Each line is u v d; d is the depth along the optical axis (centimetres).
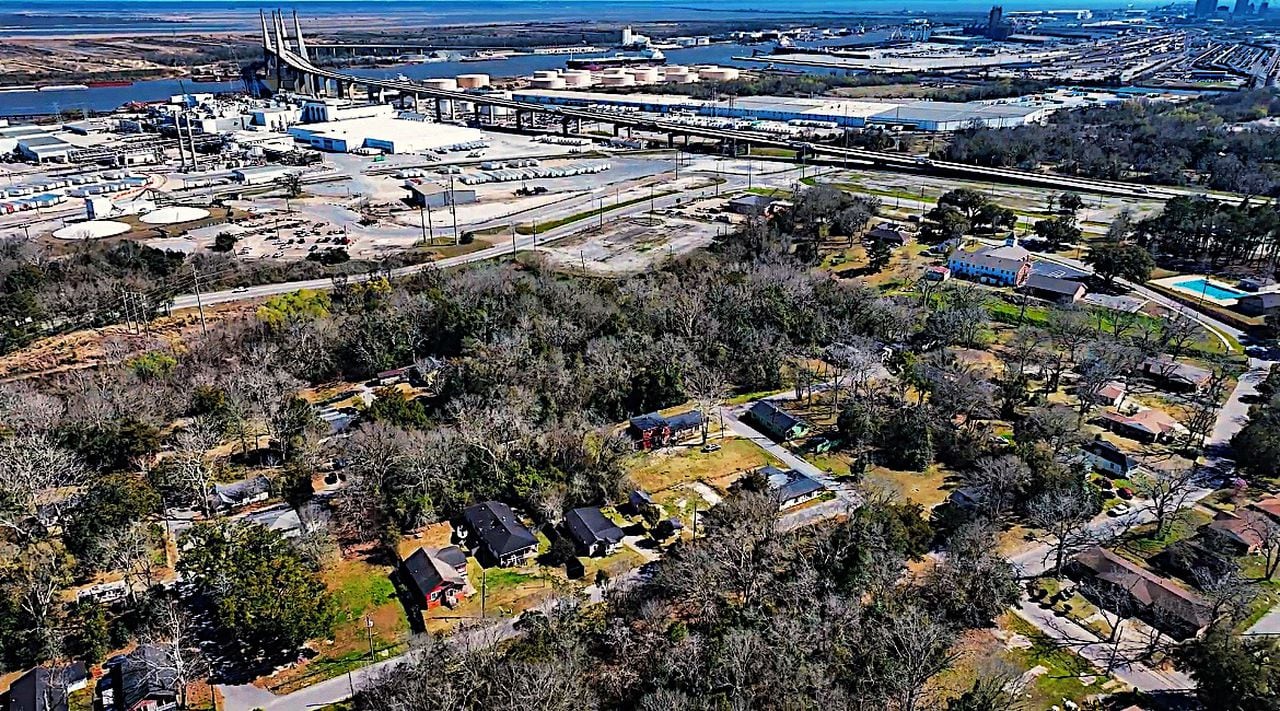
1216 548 8925
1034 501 9600
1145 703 7275
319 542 8962
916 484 10675
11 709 7081
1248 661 6919
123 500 9056
